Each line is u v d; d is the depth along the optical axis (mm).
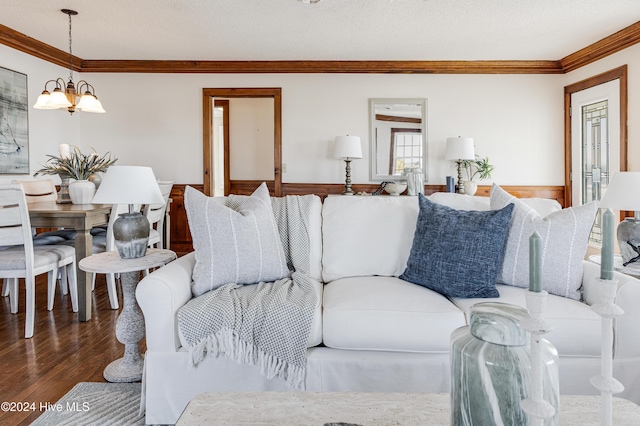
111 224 3016
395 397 1130
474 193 4977
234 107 6398
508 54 4754
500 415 770
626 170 4074
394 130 5184
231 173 6445
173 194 5211
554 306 1634
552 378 774
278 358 1572
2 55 3943
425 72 5121
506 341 784
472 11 3539
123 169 1985
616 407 1054
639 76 3908
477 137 5180
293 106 5168
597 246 4469
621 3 3385
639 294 1526
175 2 3348
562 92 5109
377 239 2170
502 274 1890
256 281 1926
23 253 2584
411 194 4824
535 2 3361
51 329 2662
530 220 1875
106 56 4848
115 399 1834
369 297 1717
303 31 4027
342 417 1021
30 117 4309
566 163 5055
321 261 2211
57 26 3855
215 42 4344
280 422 1000
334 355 1615
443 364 1601
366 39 4250
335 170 5207
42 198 3832
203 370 1596
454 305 1711
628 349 1546
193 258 2043
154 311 1587
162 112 5172
